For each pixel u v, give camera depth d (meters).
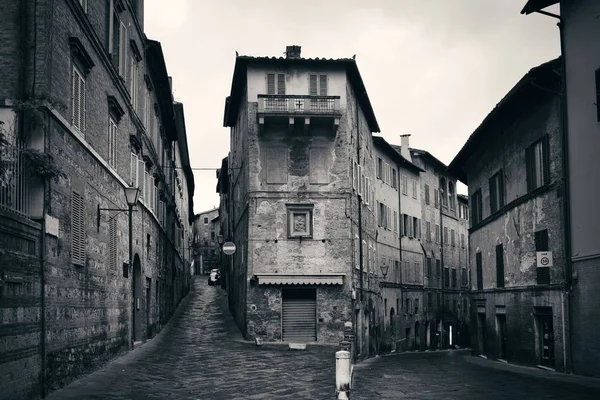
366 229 37.88
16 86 13.52
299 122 31.84
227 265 52.91
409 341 50.53
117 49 21.59
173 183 46.94
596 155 19.23
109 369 18.14
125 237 22.17
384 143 44.62
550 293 22.62
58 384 14.17
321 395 14.67
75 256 15.68
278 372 19.47
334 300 31.14
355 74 33.47
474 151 33.78
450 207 62.59
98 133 18.55
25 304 12.13
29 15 13.87
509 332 27.17
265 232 31.47
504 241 28.05
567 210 21.16
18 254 11.81
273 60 32.12
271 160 31.91
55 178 13.58
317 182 31.86
